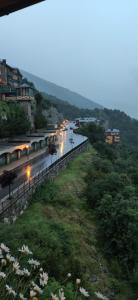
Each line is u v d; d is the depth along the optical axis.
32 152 64.81
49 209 31.66
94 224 33.81
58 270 14.83
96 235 31.97
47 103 152.12
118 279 26.89
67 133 128.25
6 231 14.68
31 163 49.50
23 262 9.05
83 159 62.69
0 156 46.41
